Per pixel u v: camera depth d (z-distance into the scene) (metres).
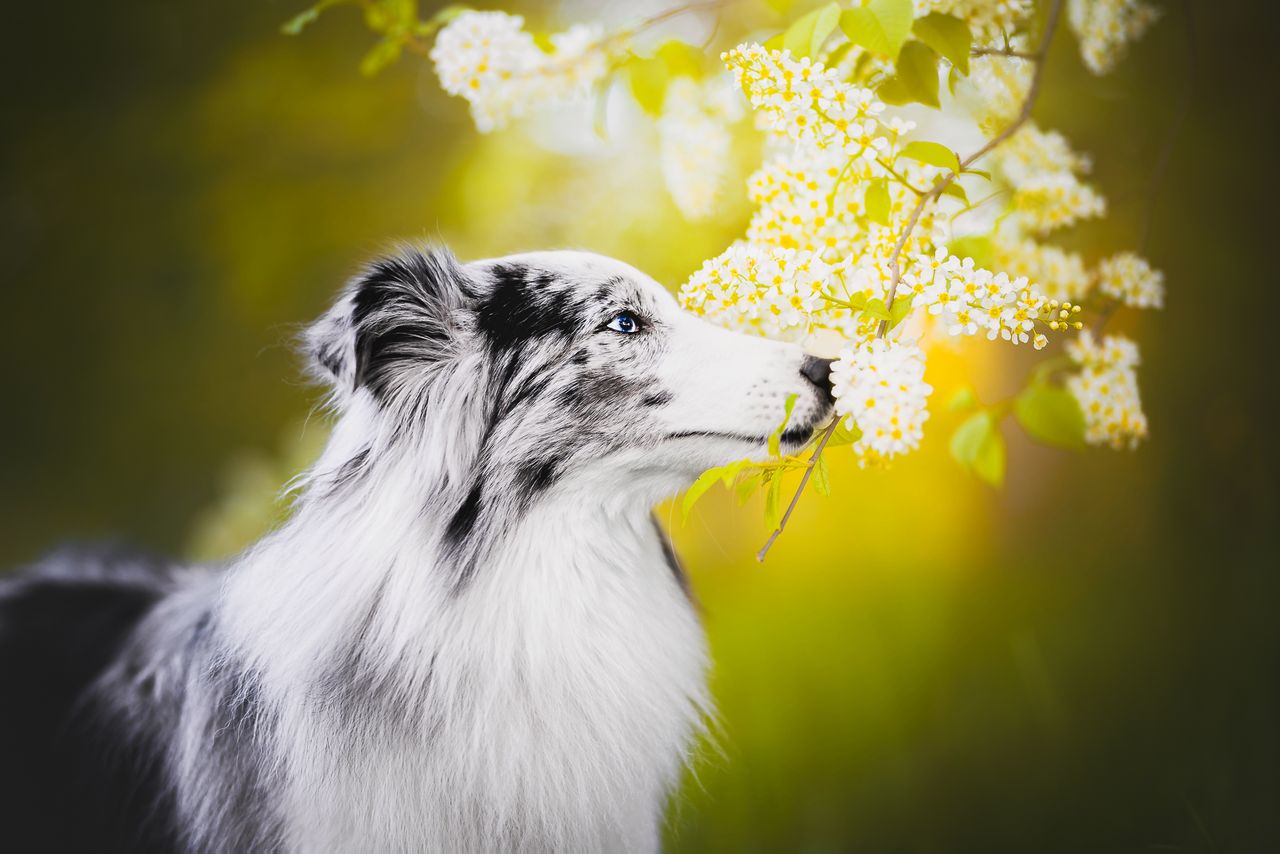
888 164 2.10
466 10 2.73
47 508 8.05
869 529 5.97
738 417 2.33
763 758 3.94
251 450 7.74
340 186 5.48
